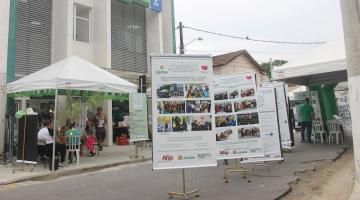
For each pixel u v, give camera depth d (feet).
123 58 75.25
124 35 76.02
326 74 60.18
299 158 43.01
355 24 21.34
